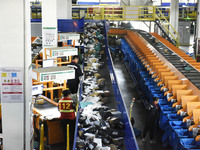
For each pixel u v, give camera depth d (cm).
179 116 902
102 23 2425
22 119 625
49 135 828
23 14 591
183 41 3547
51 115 829
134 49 1852
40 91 853
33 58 1509
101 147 729
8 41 598
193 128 746
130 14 2806
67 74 862
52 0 1426
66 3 2402
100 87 1277
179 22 3497
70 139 819
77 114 842
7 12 588
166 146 960
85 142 742
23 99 619
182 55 1501
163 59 1393
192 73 1102
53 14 1437
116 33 2708
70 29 2084
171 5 2984
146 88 1362
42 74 830
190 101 877
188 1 3994
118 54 2503
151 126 978
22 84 613
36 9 2978
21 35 596
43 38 1448
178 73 1128
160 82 1139
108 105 1080
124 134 837
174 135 848
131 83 1788
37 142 814
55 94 1105
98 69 1620
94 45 1970
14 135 630
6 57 603
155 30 3488
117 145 786
